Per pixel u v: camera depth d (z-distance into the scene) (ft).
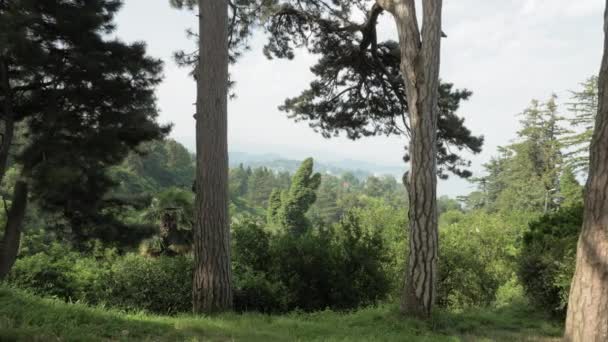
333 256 38.99
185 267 38.34
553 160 165.07
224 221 32.24
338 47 47.19
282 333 22.22
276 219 216.33
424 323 26.27
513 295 44.70
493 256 72.38
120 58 47.85
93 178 48.11
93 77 45.16
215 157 32.30
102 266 55.83
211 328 21.62
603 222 15.08
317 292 38.04
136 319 20.93
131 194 56.95
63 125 44.60
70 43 46.14
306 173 209.87
